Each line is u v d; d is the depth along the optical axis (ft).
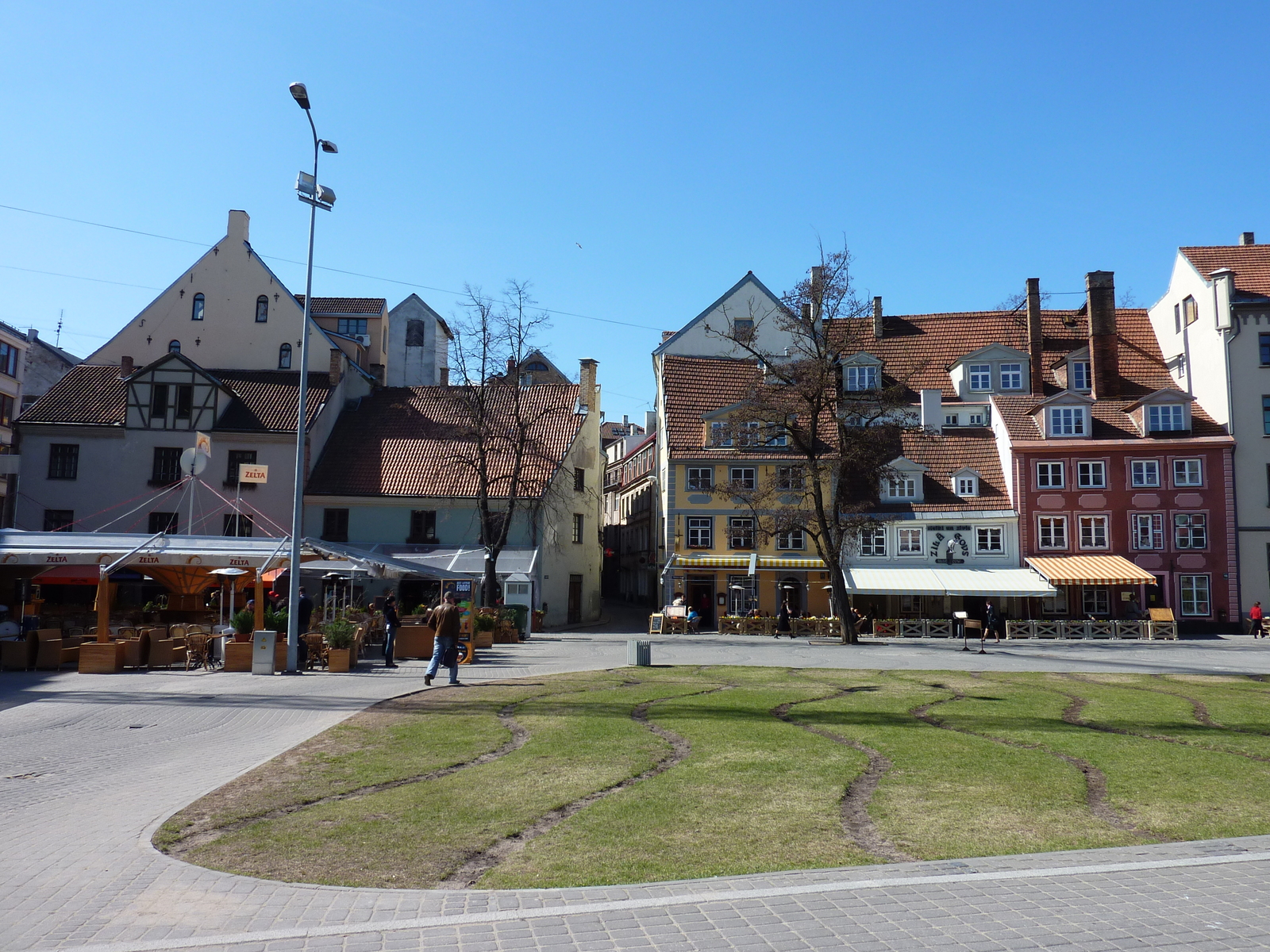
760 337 185.26
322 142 70.69
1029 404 163.73
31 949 18.49
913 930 19.13
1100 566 147.64
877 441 123.34
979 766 36.78
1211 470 150.10
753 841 26.40
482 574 134.92
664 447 170.09
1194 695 63.21
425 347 229.45
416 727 46.01
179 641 81.66
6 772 35.94
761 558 154.92
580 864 24.29
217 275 173.68
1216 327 152.97
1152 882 22.35
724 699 57.47
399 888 22.56
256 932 19.33
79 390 158.30
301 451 72.54
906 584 146.92
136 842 26.40
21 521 148.87
